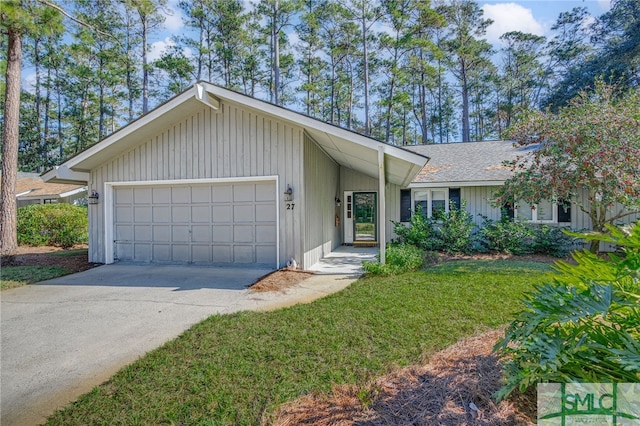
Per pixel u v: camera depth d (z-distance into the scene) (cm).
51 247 1227
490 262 807
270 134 777
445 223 1007
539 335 207
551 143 750
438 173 1171
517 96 3259
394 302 485
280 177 772
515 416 198
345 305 479
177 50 2552
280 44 2736
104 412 251
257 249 803
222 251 825
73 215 1280
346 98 2995
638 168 666
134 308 501
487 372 254
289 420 224
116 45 2445
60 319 459
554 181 718
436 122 3409
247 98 698
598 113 710
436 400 221
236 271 754
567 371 199
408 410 214
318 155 927
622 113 704
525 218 1050
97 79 2719
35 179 2227
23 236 1237
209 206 832
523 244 952
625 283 214
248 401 255
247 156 791
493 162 1196
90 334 404
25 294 590
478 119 3531
